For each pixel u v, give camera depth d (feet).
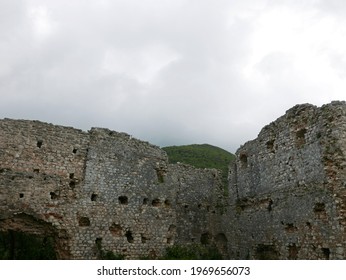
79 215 60.95
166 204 74.59
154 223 70.44
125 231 65.72
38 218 56.44
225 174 124.16
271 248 66.23
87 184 63.10
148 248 68.03
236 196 80.53
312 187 57.06
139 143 72.84
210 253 79.56
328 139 55.52
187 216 79.61
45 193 58.08
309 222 56.44
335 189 52.31
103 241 62.44
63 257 58.59
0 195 53.98
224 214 83.10
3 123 57.31
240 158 81.15
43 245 64.18
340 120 54.54
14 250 65.46
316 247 54.19
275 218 65.51
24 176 56.65
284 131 67.15
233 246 77.92
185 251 73.41
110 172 66.54
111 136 68.74
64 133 63.16
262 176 71.72
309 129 60.49
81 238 60.13
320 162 56.03
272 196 67.46
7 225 54.90
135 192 69.26
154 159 74.69
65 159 61.87
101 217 63.31
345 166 51.96
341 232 49.73
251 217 73.31
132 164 70.33
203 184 85.46
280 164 66.74
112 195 65.72
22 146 57.98
